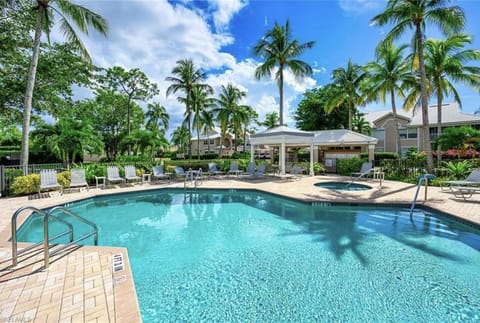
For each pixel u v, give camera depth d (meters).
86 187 10.79
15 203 7.91
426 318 2.93
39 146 13.55
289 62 19.09
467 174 10.85
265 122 42.56
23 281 3.15
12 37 13.23
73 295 2.86
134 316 2.52
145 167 14.41
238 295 3.46
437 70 16.34
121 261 3.75
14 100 14.60
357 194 9.12
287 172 18.00
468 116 22.59
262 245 5.29
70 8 10.84
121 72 24.88
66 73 15.73
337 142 17.84
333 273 4.02
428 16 12.17
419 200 7.83
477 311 3.04
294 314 3.04
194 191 11.12
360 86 22.05
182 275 4.04
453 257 4.53
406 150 26.83
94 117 28.19
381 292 3.46
